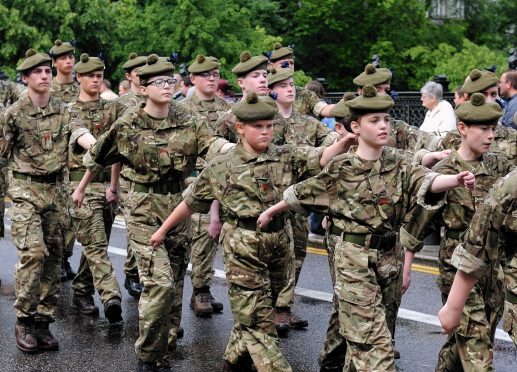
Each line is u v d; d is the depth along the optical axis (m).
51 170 14.57
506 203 8.91
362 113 11.02
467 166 11.79
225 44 44.56
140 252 12.95
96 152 13.37
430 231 12.12
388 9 53.44
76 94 18.84
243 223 11.70
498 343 14.48
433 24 56.88
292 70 16.58
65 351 14.48
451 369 11.88
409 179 11.02
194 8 44.25
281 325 15.13
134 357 14.11
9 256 22.00
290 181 11.77
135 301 17.58
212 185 11.89
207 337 15.09
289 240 11.96
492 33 61.31
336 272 11.33
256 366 11.55
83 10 45.03
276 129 15.05
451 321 9.14
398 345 14.48
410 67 52.91
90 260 16.23
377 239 11.13
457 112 11.80
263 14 54.34
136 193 13.18
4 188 18.62
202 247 16.33
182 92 25.44
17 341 14.51
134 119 13.10
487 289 11.36
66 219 14.91
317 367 13.51
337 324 12.31
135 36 45.50
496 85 14.41
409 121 26.02
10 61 44.00
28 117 14.47
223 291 18.14
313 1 53.59
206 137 13.12
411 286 18.23
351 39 54.16
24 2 43.75
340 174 11.18
